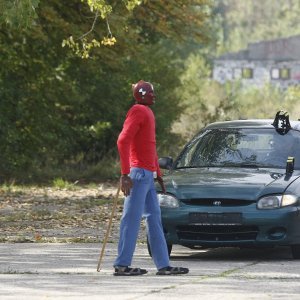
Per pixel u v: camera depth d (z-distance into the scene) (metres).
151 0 75.88
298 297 25.97
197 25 82.81
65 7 74.75
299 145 37.41
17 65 84.69
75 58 84.69
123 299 25.56
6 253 36.81
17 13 48.50
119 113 97.75
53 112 88.19
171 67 113.00
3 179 82.94
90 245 39.81
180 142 103.81
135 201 30.02
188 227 34.66
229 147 37.81
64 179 83.75
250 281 28.98
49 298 25.75
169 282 28.73
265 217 34.00
